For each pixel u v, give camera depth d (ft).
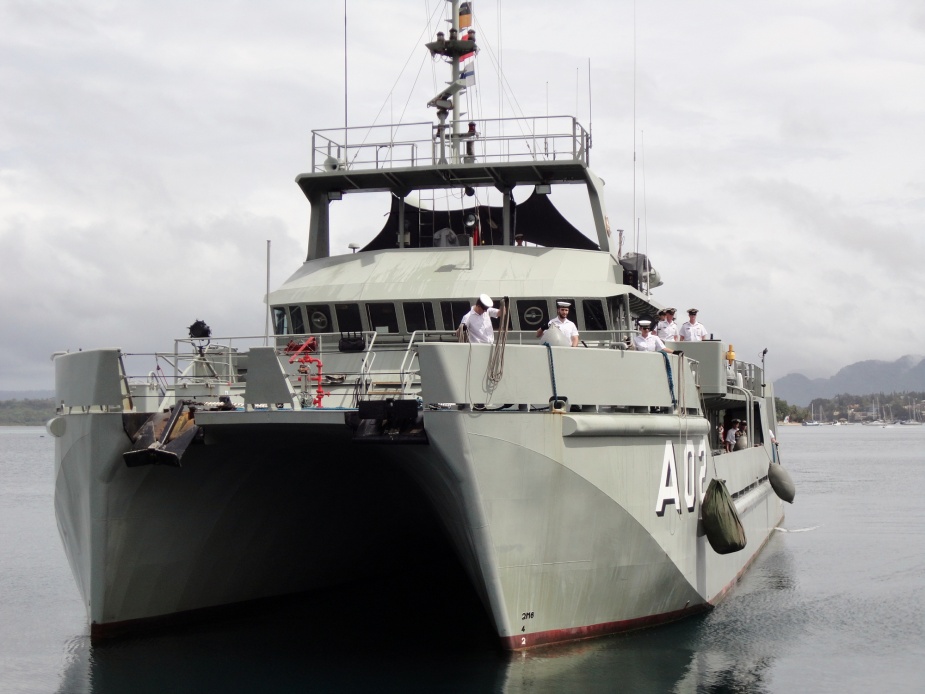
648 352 49.93
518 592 43.68
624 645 49.39
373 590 64.75
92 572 48.96
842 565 79.00
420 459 44.60
